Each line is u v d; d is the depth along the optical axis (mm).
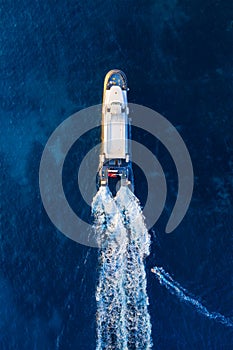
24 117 123500
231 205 118250
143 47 126250
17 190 119312
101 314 111938
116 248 114938
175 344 110562
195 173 119625
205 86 124188
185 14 127875
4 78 125500
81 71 125062
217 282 114000
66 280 114000
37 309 112688
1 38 127500
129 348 110000
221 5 128000
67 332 111250
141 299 112562
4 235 116688
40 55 126375
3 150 121938
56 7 128625
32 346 110750
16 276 114500
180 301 112875
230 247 115875
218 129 121938
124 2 128375
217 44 126250
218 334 111312
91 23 127812
